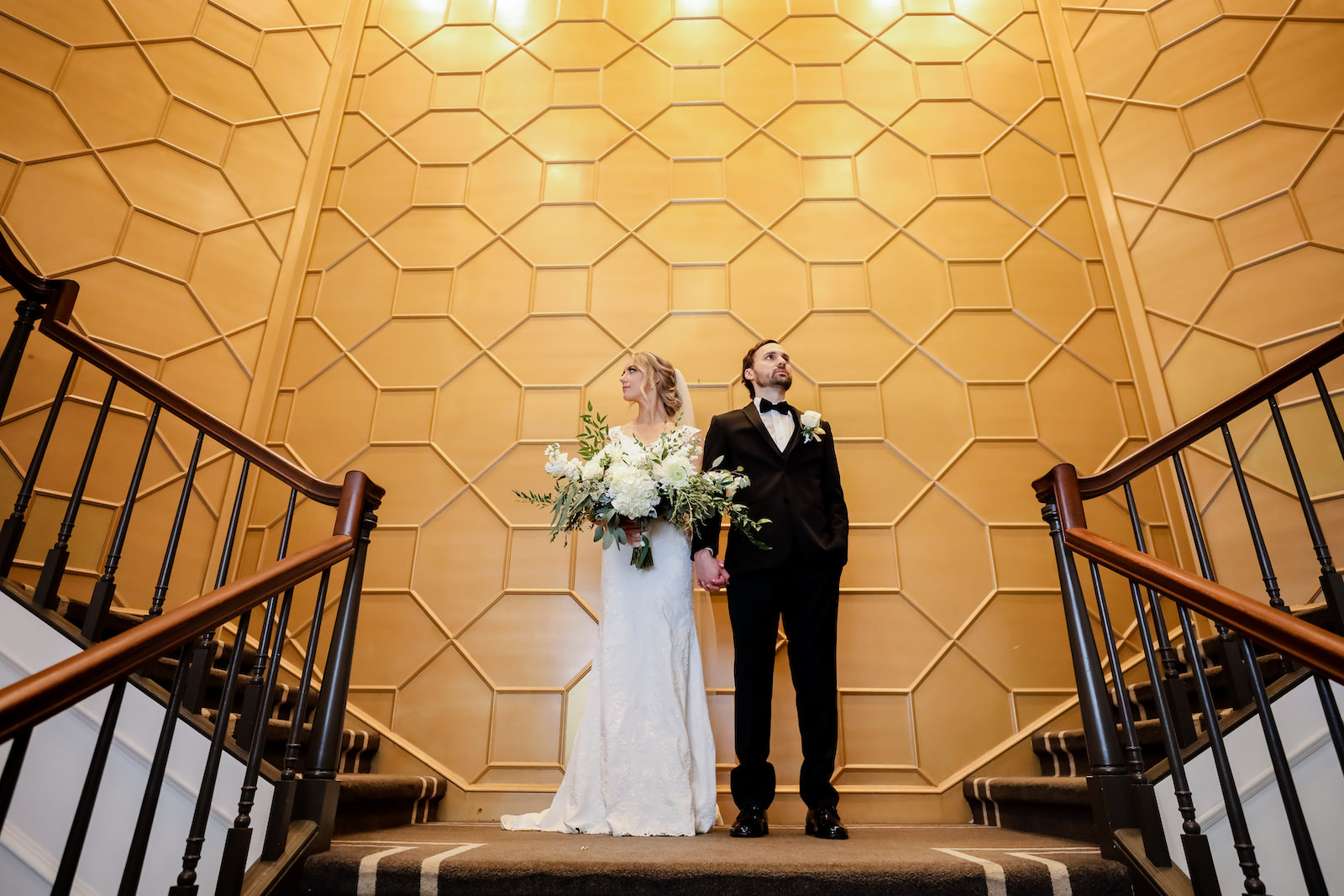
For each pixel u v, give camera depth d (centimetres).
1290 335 321
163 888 174
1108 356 358
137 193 336
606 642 234
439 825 260
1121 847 163
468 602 321
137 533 301
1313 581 293
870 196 391
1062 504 195
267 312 364
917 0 437
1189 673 268
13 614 191
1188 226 360
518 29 433
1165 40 390
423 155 404
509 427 349
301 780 175
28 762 178
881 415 347
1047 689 303
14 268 214
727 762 292
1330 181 330
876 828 257
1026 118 407
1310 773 182
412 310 371
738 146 403
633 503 226
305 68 409
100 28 339
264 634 206
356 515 193
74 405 298
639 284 374
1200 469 329
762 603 227
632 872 157
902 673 306
